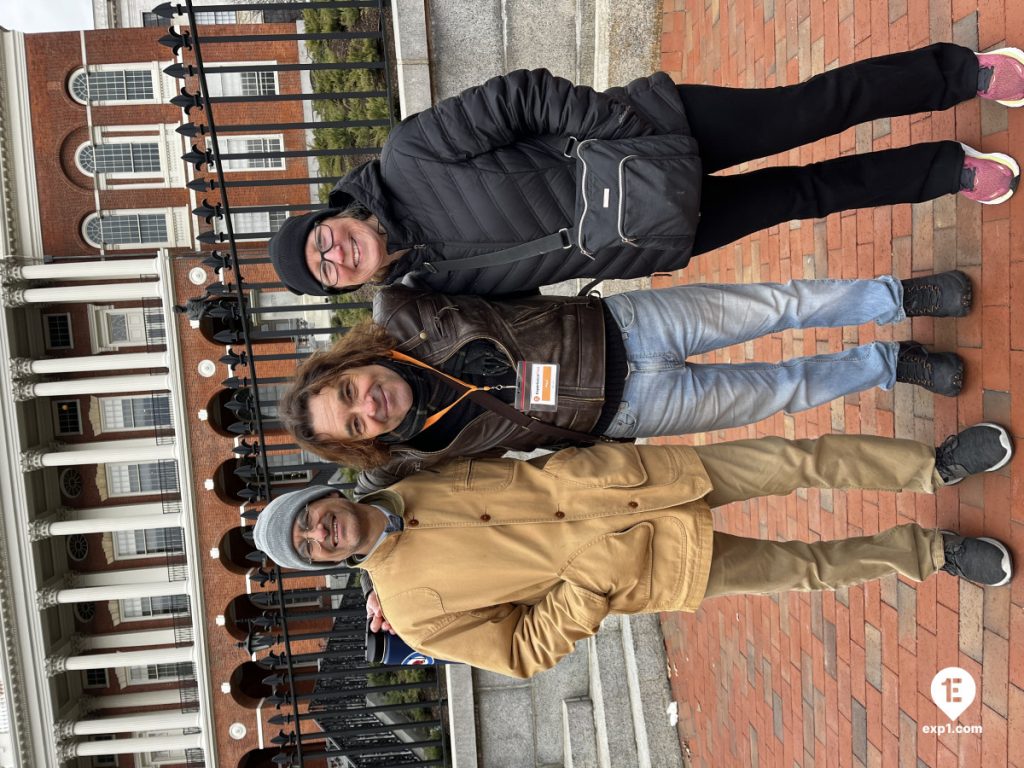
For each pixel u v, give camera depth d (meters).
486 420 2.43
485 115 2.18
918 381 2.72
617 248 2.25
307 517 2.35
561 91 2.17
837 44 3.54
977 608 2.65
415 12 4.70
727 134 2.27
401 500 2.50
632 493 2.41
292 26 14.22
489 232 2.28
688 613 4.82
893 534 2.62
